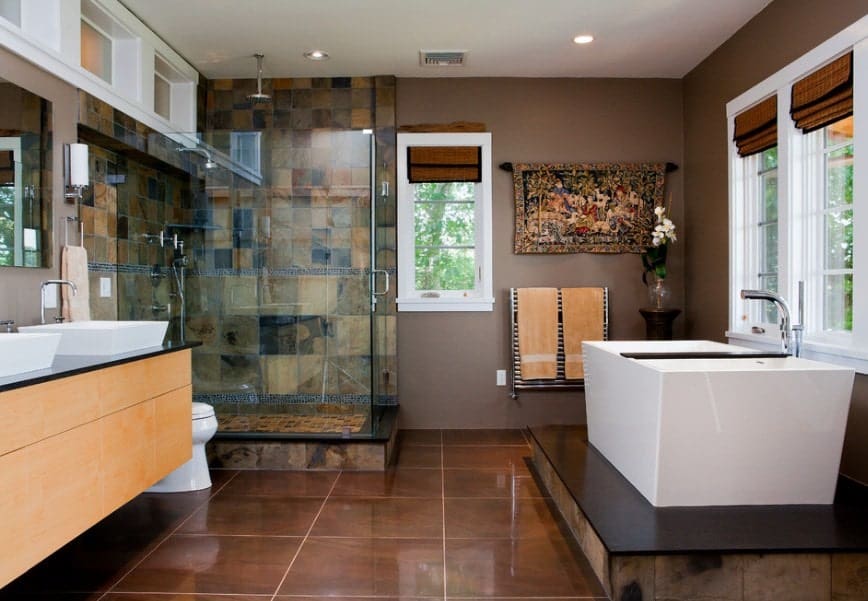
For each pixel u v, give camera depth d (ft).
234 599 6.71
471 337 14.82
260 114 14.69
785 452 7.65
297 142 13.28
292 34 12.09
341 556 7.80
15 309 8.46
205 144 13.26
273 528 8.75
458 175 14.69
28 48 8.46
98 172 11.04
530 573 7.31
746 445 7.62
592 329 14.42
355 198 13.23
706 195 13.51
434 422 14.83
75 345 7.79
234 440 11.80
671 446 7.60
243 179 13.33
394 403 14.71
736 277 12.19
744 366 9.10
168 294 13.34
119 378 7.39
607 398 9.78
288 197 13.32
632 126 14.80
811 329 10.08
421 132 14.70
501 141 14.75
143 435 8.02
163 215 13.26
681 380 7.43
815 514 7.41
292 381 13.48
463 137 14.66
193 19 11.37
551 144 14.75
